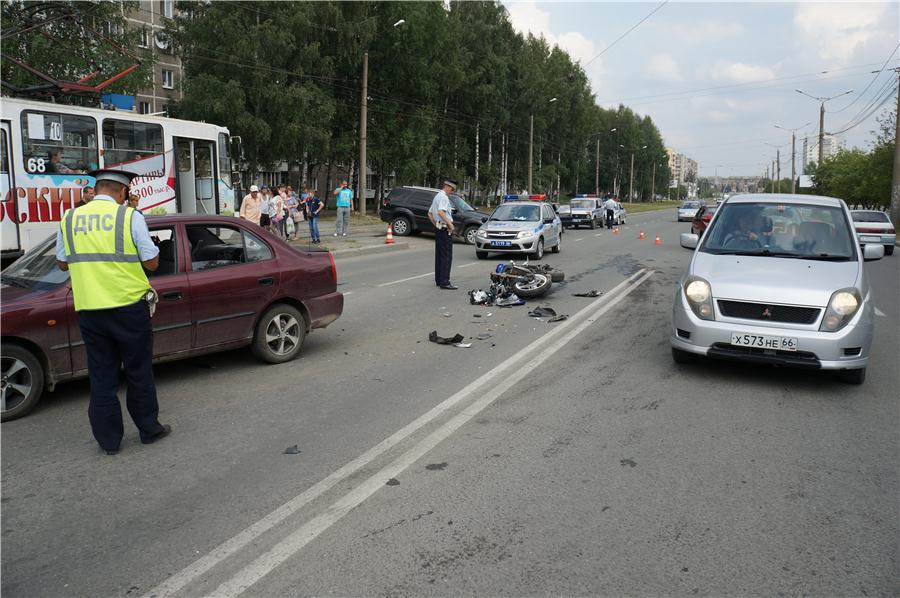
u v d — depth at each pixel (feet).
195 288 21.26
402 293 40.40
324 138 119.44
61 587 10.36
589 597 10.07
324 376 22.22
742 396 20.11
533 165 231.91
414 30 138.82
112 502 13.19
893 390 20.90
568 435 16.75
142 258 15.84
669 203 499.10
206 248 22.12
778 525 12.25
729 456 15.48
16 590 10.27
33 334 18.15
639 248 75.77
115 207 15.55
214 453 15.66
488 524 12.21
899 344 27.94
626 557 11.16
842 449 15.97
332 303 25.36
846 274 21.31
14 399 18.25
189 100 112.37
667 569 10.82
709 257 23.30
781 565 10.94
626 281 46.47
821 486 13.91
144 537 11.82
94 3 88.17
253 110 116.78
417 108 148.15
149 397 16.24
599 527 12.13
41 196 42.39
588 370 22.91
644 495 13.42
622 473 14.48
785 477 14.34
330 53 131.13
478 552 11.27
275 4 119.85
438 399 19.67
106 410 15.51
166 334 20.70
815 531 12.05
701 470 14.67
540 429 17.17
